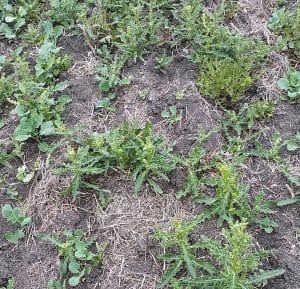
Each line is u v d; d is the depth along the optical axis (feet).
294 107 3.32
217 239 2.83
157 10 3.65
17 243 2.92
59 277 2.80
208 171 3.06
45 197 3.02
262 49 3.40
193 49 3.52
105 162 3.03
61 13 3.68
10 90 3.39
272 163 3.10
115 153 2.96
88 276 2.78
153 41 3.53
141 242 2.85
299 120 3.26
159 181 3.03
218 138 3.18
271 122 3.26
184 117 3.26
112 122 3.28
